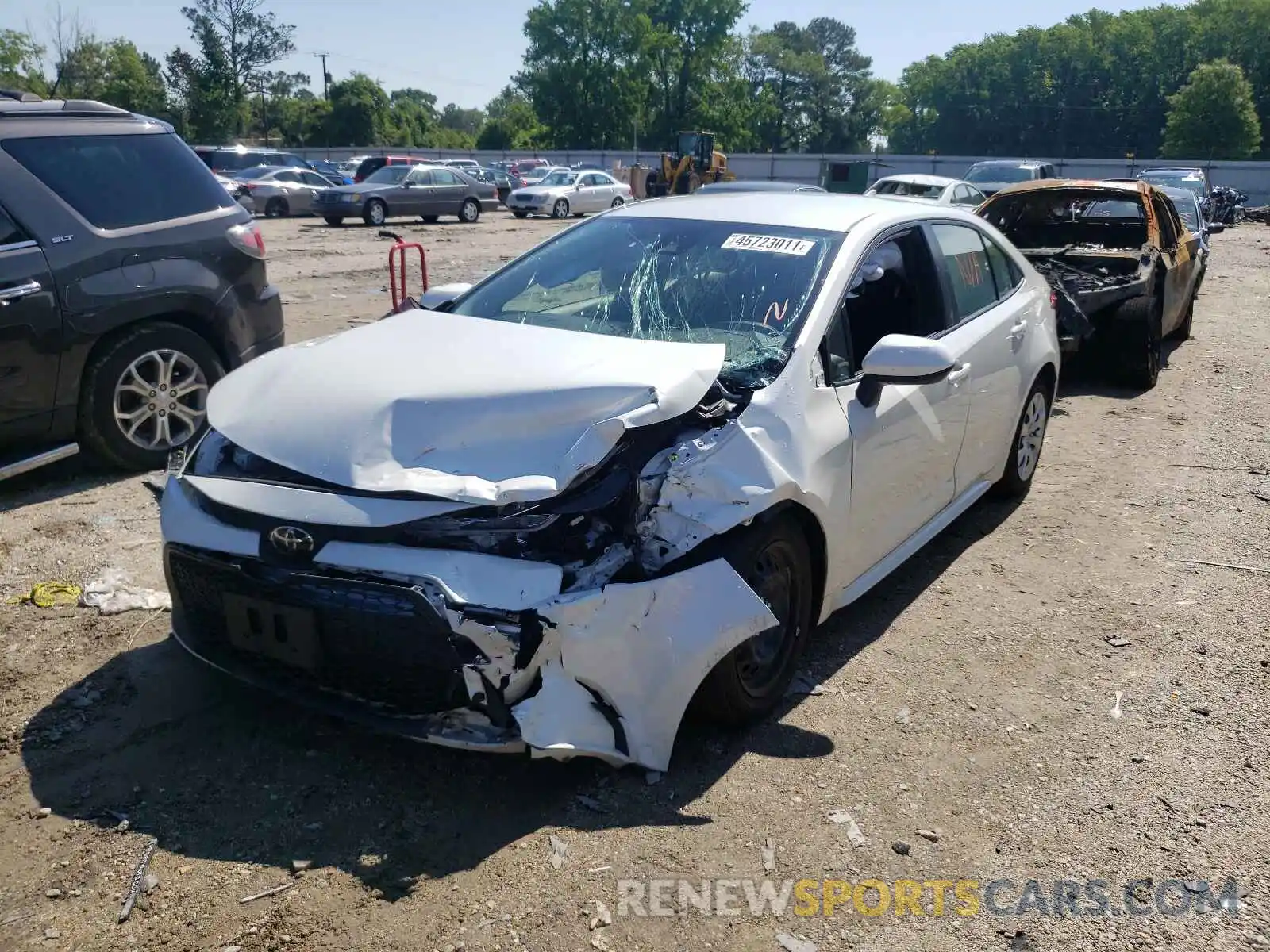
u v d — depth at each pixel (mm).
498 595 2688
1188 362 9836
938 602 4422
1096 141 104125
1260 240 27750
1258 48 97562
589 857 2740
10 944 2406
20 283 5070
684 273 3953
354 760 3135
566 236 4559
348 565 2762
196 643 3250
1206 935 2543
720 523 2982
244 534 2934
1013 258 5484
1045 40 103812
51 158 5410
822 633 4113
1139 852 2846
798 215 4254
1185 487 5961
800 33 113250
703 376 3146
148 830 2811
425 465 2879
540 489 2764
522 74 85812
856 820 2941
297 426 3043
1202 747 3348
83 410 5469
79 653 3758
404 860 2709
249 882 2617
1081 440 7012
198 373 5945
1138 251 8852
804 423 3371
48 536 4828
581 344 3432
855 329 3869
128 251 5551
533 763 3127
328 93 87688
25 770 3070
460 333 3631
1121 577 4699
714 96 87438
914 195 19703
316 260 16531
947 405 4316
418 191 27141
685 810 2947
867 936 2518
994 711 3547
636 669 2854
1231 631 4156
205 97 77188
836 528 3549
